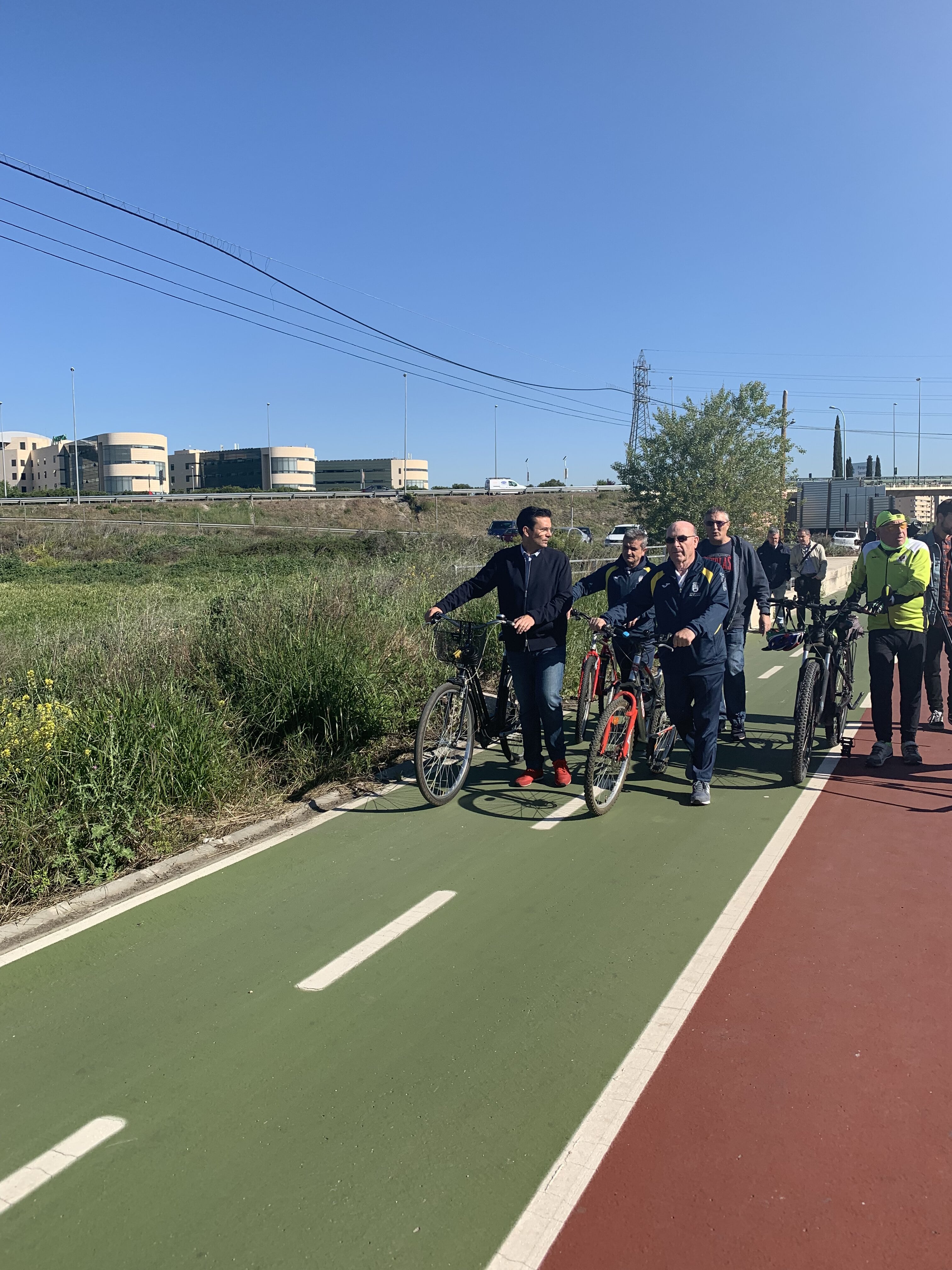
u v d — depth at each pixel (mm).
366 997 3594
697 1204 2471
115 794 5223
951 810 5805
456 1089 2992
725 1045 3213
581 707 7586
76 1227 2447
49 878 4773
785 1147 2693
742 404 32031
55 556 36094
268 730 6945
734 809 5906
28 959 4016
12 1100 3010
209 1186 2584
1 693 6973
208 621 8523
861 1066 3080
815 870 4832
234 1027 3406
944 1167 2592
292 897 4613
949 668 8203
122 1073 3139
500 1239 2365
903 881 4656
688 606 5938
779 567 10672
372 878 4832
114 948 4098
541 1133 2771
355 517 67125
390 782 6605
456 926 4211
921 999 3496
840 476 91438
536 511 6012
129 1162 2695
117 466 128250
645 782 6609
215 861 5168
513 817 5820
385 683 7820
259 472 135375
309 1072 3109
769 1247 2314
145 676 7090
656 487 32906
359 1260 2309
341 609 8578
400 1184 2568
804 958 3842
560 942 4023
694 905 4402
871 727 8336
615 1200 2488
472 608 10109
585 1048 3211
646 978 3699
